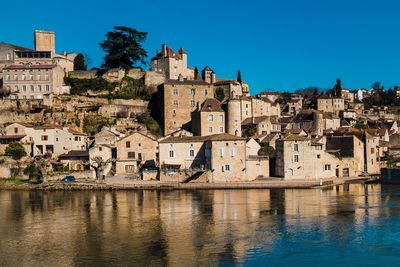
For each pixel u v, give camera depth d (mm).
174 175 143625
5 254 65812
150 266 59750
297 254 63500
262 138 182250
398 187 130125
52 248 68500
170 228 79688
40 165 147500
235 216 88938
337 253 63688
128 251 66188
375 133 187875
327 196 113062
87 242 71438
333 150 162125
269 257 62438
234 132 185625
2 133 170250
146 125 195375
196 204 104500
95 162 156375
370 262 60219
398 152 185375
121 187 135250
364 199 106750
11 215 94875
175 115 194875
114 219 88438
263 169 150000
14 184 143625
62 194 127938
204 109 184125
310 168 147625
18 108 192500
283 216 87875
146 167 157250
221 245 68188
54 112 191500
